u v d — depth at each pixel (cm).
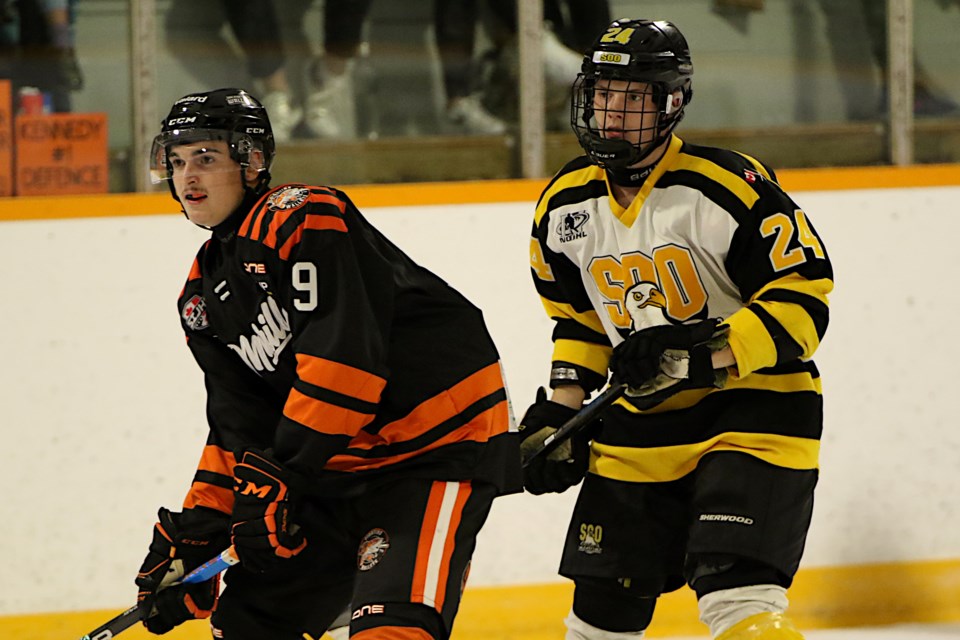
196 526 827
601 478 915
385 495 761
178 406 1387
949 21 1581
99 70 1450
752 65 1555
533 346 1436
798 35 1560
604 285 892
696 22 1543
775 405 866
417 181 1517
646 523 895
